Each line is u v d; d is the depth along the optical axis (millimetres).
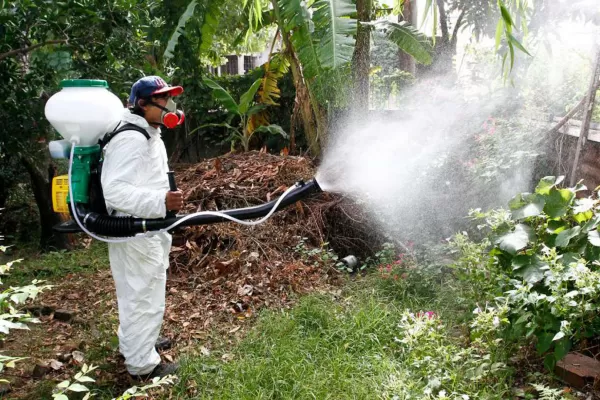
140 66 6336
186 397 3252
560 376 3066
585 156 4809
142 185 3125
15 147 5848
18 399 3277
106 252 6000
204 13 5836
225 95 7609
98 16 5613
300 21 4641
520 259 3260
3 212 7348
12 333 4168
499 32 4199
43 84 5879
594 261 3107
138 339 3311
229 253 5152
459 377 2994
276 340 3732
